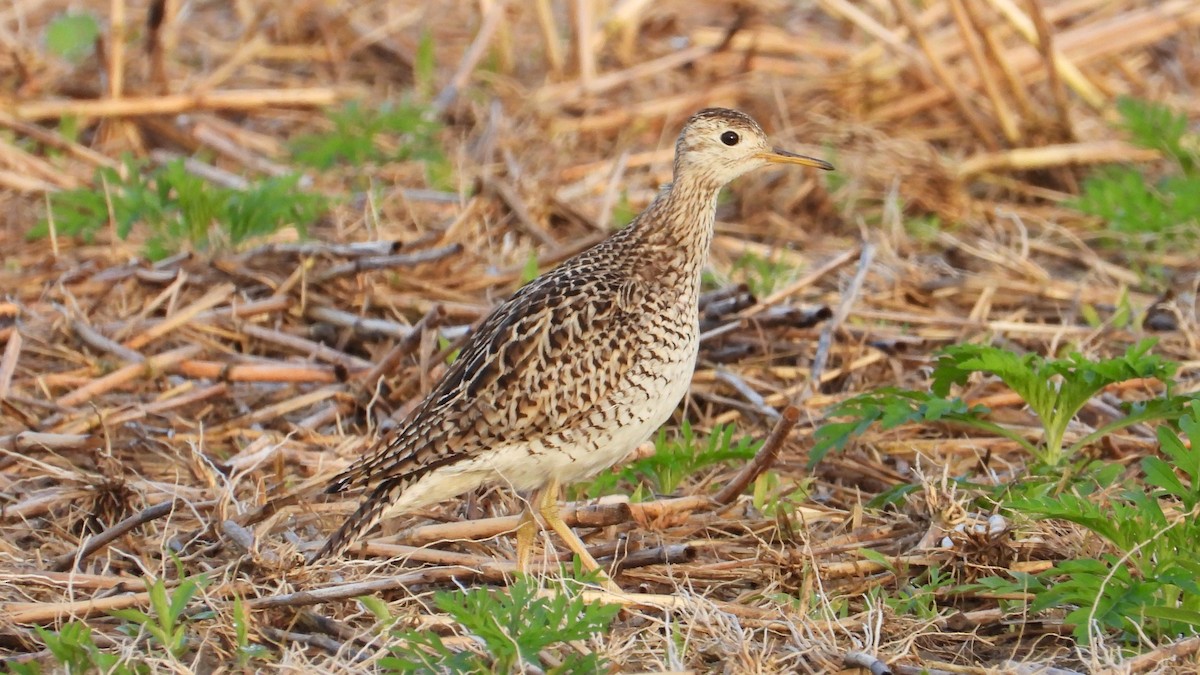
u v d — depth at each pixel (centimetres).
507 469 937
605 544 977
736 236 1561
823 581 941
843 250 1514
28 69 1806
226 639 845
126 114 1711
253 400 1195
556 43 1881
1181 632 851
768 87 1823
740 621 872
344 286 1304
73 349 1234
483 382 924
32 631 856
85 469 1095
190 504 978
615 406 940
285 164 1662
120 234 1383
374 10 2112
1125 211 1510
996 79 1820
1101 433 1052
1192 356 1270
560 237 1502
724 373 1212
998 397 1191
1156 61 1984
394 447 929
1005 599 900
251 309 1270
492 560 944
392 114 1681
